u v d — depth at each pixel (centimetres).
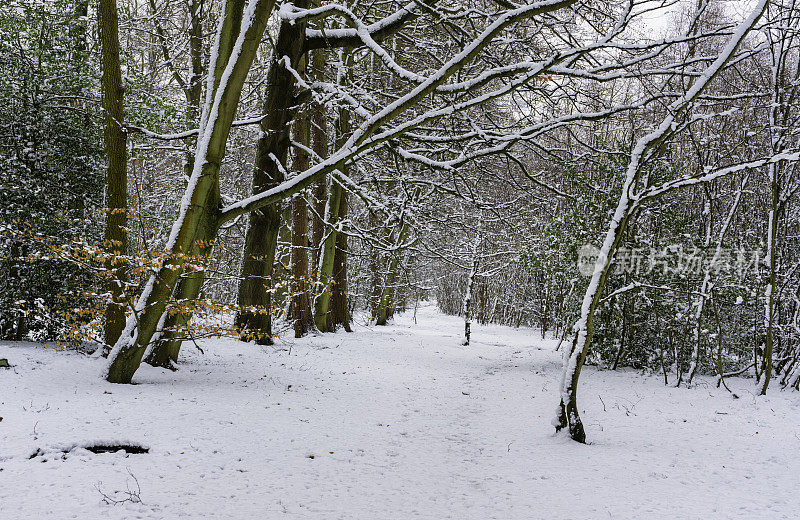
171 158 1878
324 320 1972
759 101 1137
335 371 1196
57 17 1095
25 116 1070
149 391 767
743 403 948
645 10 728
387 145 1113
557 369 1414
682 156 1477
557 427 748
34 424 568
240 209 823
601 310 1340
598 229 1347
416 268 3322
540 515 475
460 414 910
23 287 1015
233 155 1800
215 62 791
